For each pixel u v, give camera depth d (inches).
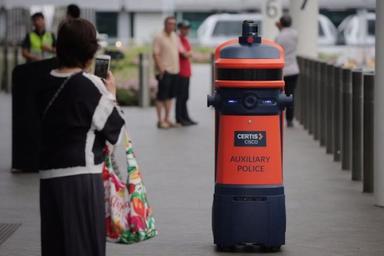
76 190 276.2
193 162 681.0
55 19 1437.0
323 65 771.4
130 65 1355.8
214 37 2316.7
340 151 683.4
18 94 617.6
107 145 286.7
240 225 396.5
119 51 1342.3
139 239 290.4
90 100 276.1
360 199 531.8
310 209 502.3
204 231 446.0
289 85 891.4
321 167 660.7
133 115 1031.6
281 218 397.1
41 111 282.4
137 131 879.7
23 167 622.8
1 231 444.5
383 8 489.4
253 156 394.0
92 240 277.6
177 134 856.9
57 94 277.6
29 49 962.7
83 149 276.4
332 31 2319.1
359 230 449.1
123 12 2485.2
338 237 433.4
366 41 2256.4
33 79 614.5
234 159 394.3
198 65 1941.4
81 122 276.1
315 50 1076.5
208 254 399.5
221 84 390.0
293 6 1072.2
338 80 680.4
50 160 277.6
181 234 439.5
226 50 390.0
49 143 278.7
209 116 1024.9
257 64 386.9
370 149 546.0
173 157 706.2
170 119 983.6
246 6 2460.6
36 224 460.8
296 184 585.9
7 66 1350.9
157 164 670.5
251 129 392.8
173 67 890.1
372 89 538.6
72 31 281.4
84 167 276.5
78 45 281.4
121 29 2491.4
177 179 605.0
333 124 705.0
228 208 396.2
